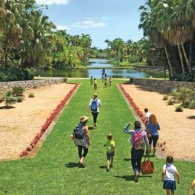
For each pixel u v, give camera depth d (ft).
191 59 172.96
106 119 71.87
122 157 44.27
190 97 98.78
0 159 44.45
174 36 143.13
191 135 59.47
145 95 122.83
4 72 146.82
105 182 34.73
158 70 352.08
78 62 419.74
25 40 166.71
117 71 353.10
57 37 361.30
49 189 32.91
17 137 57.62
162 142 53.93
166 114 82.28
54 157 43.98
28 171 38.24
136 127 35.29
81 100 103.96
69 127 63.67
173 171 28.89
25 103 99.96
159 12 148.25
